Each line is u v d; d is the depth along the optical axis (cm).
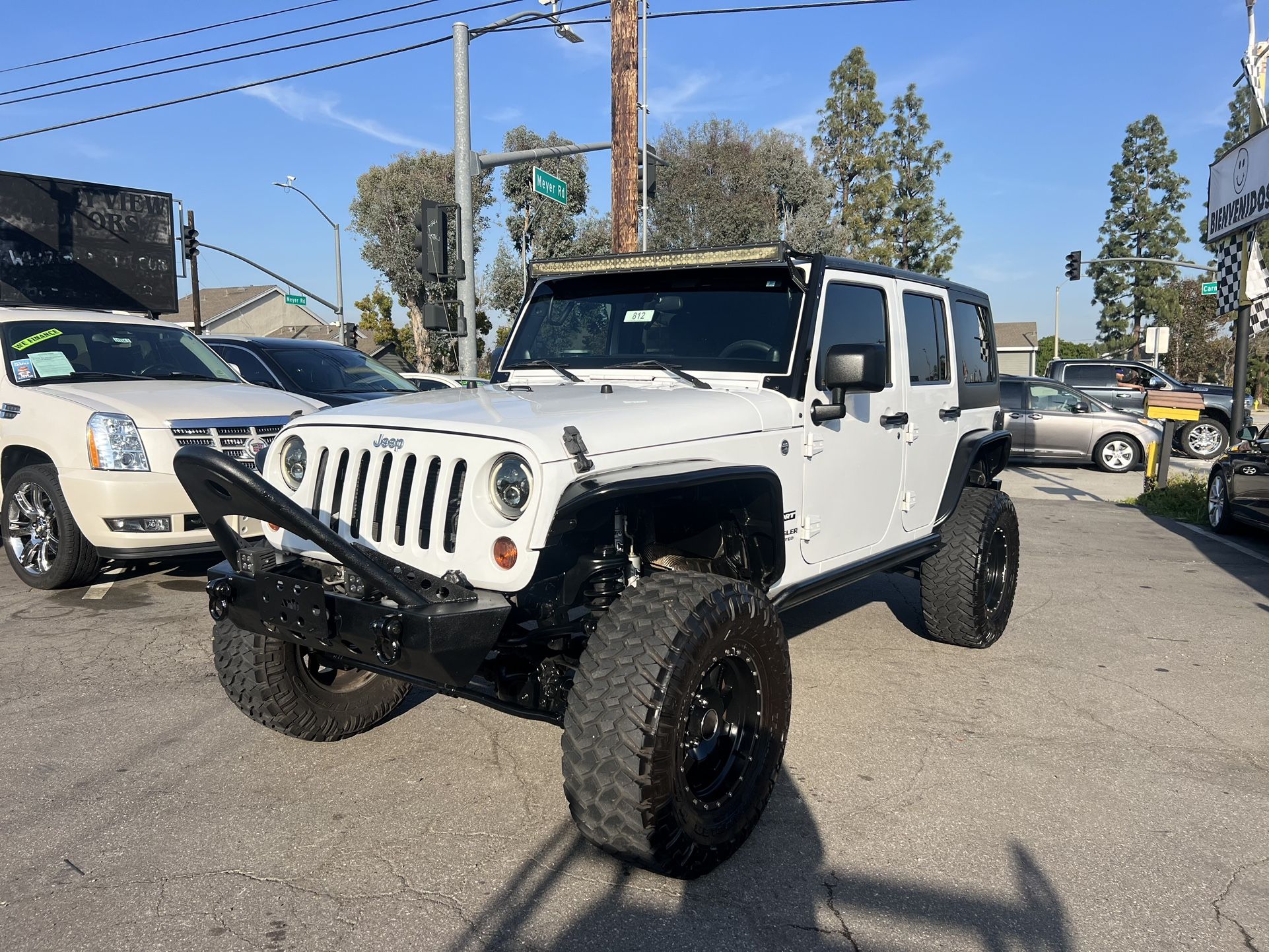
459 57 1273
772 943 261
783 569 363
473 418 291
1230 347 4959
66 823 324
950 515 522
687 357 400
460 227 1301
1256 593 712
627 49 1133
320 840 315
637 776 263
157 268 932
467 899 280
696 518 366
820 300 387
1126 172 6188
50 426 598
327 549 267
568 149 1412
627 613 282
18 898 278
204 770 368
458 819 330
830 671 504
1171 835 327
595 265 438
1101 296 6391
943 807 346
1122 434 1605
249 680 357
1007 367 6950
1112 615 640
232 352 955
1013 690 478
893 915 276
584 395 350
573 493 271
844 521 417
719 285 407
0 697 444
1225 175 1252
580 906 277
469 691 309
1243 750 405
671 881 292
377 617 268
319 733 379
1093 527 1038
